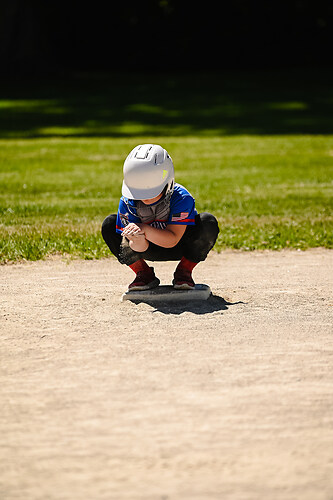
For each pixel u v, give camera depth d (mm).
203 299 11219
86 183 24172
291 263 14156
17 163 28672
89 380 8242
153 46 70375
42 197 21453
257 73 67062
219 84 60781
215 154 31516
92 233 16188
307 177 25391
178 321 10266
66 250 14844
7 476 6270
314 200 20828
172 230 10523
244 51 70625
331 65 70938
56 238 15672
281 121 44406
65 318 10453
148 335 9703
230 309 10828
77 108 49312
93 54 70750
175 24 70000
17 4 62938
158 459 6512
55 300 11336
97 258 14430
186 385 8078
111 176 25812
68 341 9508
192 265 11273
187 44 70375
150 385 8094
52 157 30375
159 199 10445
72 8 69000
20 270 13477
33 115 46188
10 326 10125
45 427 7129
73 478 6223
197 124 43156
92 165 28359
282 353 9047
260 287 12188
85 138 37125
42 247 14922
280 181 24594
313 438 6887
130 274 13180
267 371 8469
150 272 11469
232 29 70062
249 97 54562
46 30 67750
